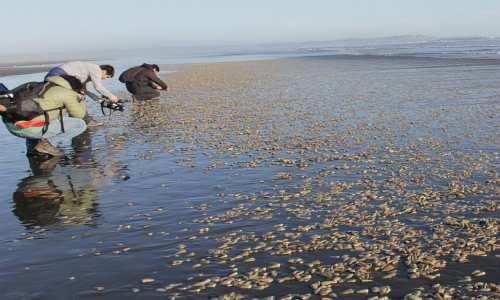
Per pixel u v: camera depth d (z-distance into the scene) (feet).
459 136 27.50
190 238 14.15
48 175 21.98
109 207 17.25
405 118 34.19
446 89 50.78
